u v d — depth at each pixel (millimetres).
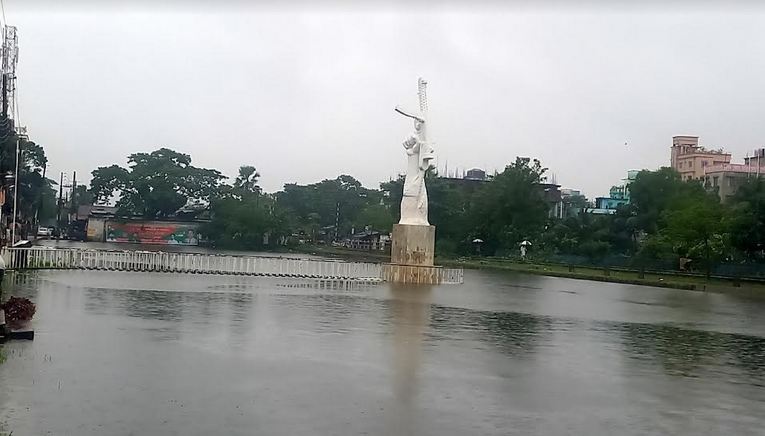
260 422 11508
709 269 64188
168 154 111062
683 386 16266
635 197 88438
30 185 77125
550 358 19172
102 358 15883
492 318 28156
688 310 36844
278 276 46281
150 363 15656
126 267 45969
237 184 115812
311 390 13922
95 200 115375
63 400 12164
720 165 113000
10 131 45031
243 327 21969
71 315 22688
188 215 111312
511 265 80688
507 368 17328
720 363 19859
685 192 82438
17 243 49344
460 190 106438
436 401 13562
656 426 12562
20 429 10469
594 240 85375
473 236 96688
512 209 92875
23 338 17844
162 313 24391
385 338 21125
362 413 12406
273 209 108188
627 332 25953
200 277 42719
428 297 36469
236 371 15312
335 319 25109
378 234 106312
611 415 13180
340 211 124688
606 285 57531
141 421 11188
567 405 13805
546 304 36250
